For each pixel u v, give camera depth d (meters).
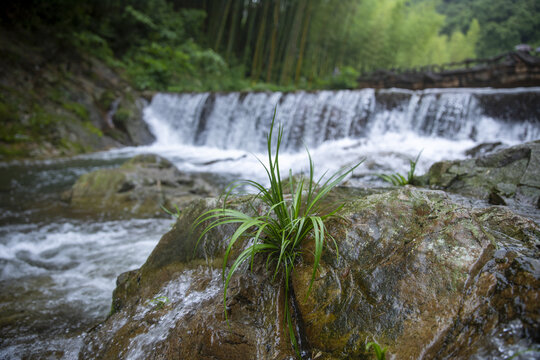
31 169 9.10
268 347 1.59
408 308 1.47
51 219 5.17
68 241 4.32
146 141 15.02
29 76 12.98
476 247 1.57
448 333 1.34
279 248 1.89
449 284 1.47
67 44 15.39
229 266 2.00
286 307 1.64
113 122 14.96
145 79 17.59
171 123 16.03
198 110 15.39
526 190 2.64
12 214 5.40
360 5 24.42
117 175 6.14
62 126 12.48
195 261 2.22
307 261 1.80
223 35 26.78
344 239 1.80
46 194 6.66
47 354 2.12
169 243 2.43
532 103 9.53
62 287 3.14
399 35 22.75
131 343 1.88
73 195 5.98
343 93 12.41
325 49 24.19
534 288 1.28
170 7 23.45
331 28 22.89
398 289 1.54
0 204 5.93
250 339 1.62
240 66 24.73
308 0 20.66
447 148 8.05
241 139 14.27
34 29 14.57
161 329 1.85
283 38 24.00
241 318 1.70
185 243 2.34
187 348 1.65
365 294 1.58
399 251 1.68
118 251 3.98
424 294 1.48
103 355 1.93
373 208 1.93
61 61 14.73
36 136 11.51
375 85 16.83
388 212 1.88
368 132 11.87
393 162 6.21
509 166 3.02
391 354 1.35
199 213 2.43
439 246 1.62
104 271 3.47
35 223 4.99
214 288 1.94
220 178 8.16
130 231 4.69
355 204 2.07
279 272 1.83
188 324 1.74
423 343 1.34
